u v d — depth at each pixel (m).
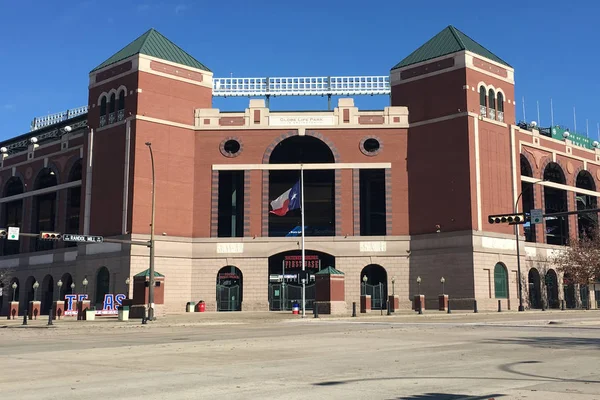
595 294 76.31
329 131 66.00
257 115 66.19
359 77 76.88
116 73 65.25
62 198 72.44
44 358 19.77
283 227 69.06
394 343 24.41
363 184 68.81
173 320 46.59
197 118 66.00
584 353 19.78
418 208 63.84
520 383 13.52
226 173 68.19
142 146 62.22
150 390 13.02
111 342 26.73
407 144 65.25
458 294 60.25
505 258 63.03
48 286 74.69
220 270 65.44
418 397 11.93
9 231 41.91
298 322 43.38
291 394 12.41
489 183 62.88
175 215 63.34
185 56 67.25
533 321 40.06
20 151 82.44
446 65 63.78
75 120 75.44
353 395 12.23
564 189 75.00
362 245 64.06
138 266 60.41
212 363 17.86
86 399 12.05
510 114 66.56
